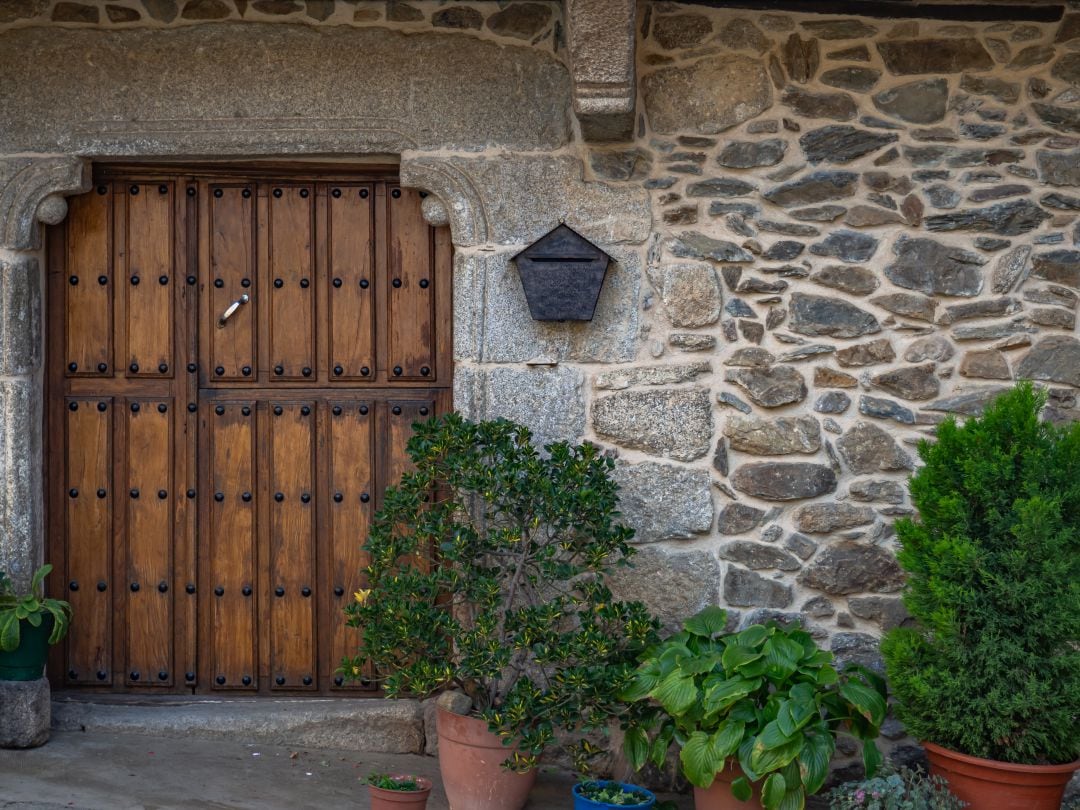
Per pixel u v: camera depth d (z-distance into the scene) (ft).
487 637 12.50
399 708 14.39
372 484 14.65
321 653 14.73
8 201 13.98
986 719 11.69
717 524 13.89
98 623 14.73
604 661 12.32
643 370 13.89
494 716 12.01
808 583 13.80
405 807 12.14
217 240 14.61
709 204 13.87
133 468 14.71
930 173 13.76
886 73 13.79
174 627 14.73
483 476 12.48
